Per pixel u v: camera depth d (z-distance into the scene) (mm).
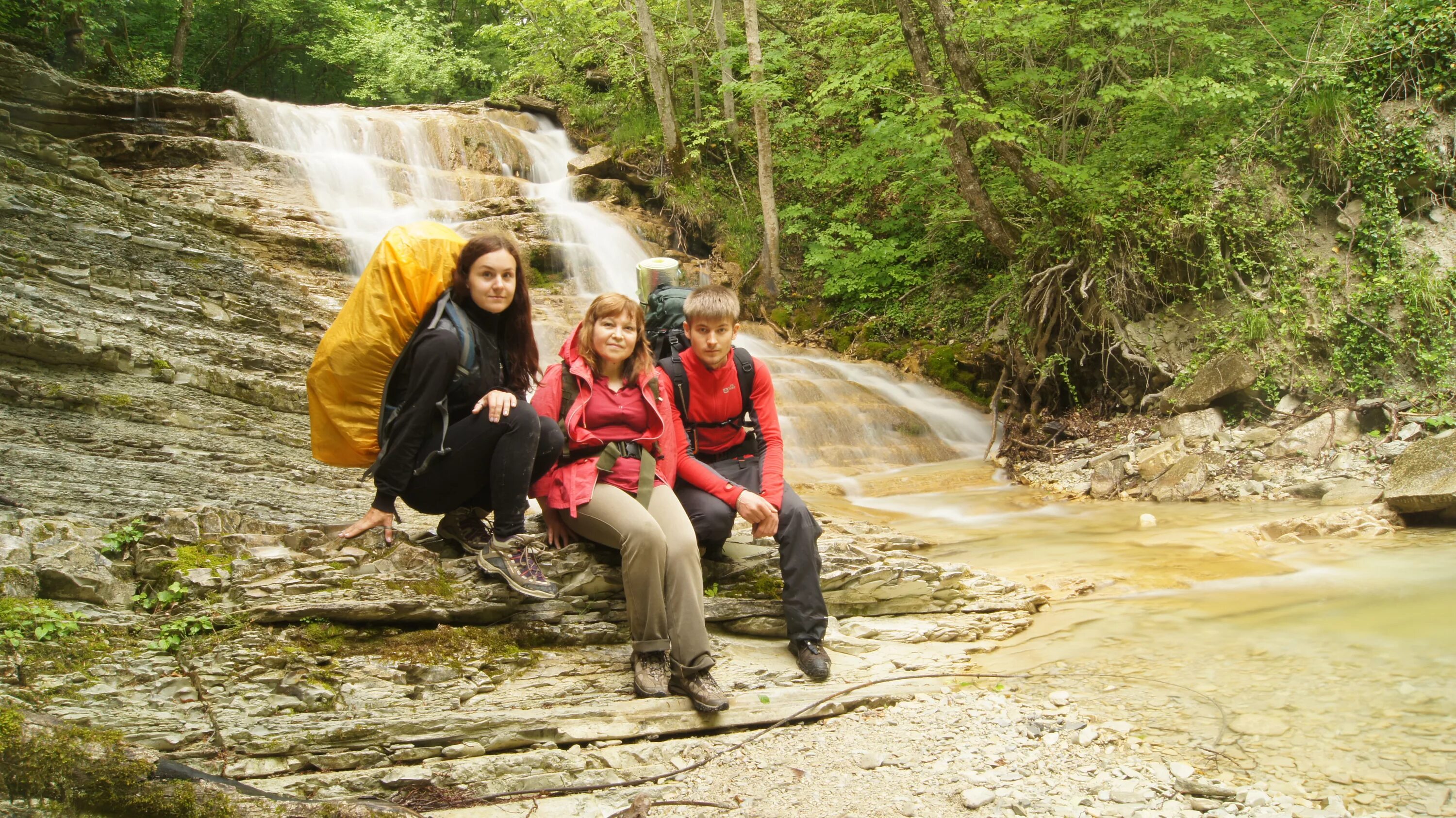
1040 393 10477
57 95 12422
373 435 3350
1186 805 2527
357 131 14594
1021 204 11289
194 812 2219
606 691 3367
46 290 6102
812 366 11523
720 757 3059
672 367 3740
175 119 13273
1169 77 9758
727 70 14719
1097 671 3635
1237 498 7453
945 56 11688
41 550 3379
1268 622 4160
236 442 5613
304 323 8094
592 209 14133
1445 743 2787
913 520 7309
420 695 3221
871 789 2756
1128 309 9656
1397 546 5582
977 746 2994
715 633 3939
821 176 12922
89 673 2982
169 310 6895
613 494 3391
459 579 3553
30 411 4949
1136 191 9492
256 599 3340
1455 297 8062
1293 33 10086
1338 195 9023
